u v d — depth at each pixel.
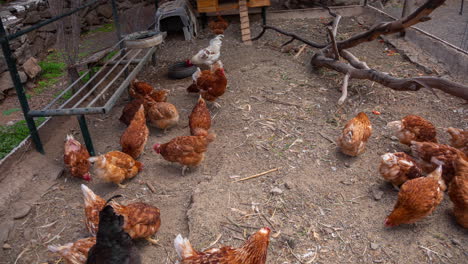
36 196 1.99
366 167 2.04
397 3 5.04
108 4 5.30
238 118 2.61
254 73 3.31
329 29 2.85
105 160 1.90
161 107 2.44
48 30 4.23
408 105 2.67
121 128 2.68
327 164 2.08
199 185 1.94
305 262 1.49
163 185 2.02
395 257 1.49
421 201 1.53
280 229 1.65
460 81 2.88
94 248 1.31
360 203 1.79
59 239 1.72
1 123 2.71
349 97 2.83
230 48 4.01
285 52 3.77
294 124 2.48
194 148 1.99
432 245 1.54
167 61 3.85
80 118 2.12
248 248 1.28
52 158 2.29
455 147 2.03
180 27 4.46
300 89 2.97
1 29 1.92
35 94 3.22
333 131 2.38
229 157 2.19
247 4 4.25
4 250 1.68
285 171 2.02
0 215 1.82
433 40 3.40
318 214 1.72
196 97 3.04
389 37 3.90
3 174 2.01
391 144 2.24
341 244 1.56
